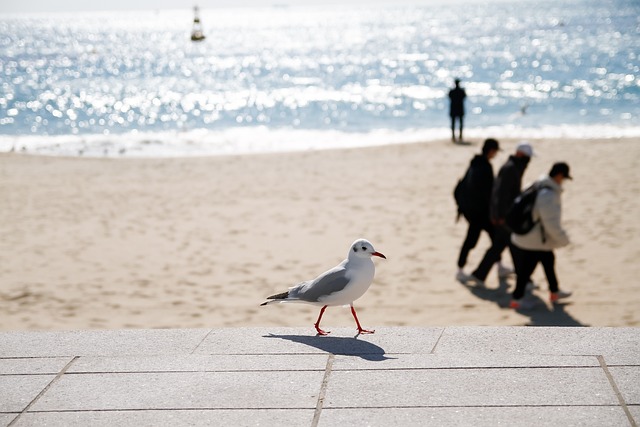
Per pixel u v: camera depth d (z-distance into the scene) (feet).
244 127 105.70
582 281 30.73
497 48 272.10
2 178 59.36
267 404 11.96
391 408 11.69
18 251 38.17
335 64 232.94
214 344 14.65
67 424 11.53
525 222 26.78
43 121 118.93
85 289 31.91
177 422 11.48
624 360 13.12
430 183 52.21
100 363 13.75
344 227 41.04
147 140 90.22
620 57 205.87
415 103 125.18
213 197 50.08
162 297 30.71
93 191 53.26
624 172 52.47
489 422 11.18
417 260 34.71
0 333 15.46
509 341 14.28
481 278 30.76
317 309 28.78
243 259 35.73
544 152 63.10
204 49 355.77
